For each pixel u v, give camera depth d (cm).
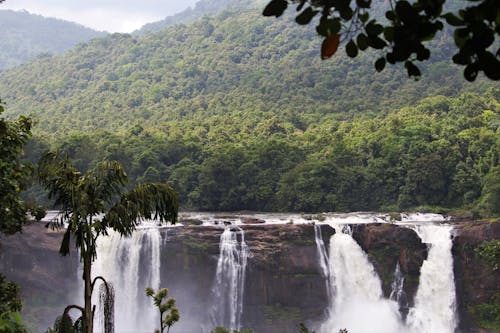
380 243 5509
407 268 5438
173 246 5341
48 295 5069
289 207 7531
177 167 8362
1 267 4906
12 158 1838
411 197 7206
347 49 464
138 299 5259
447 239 5409
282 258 5350
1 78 17225
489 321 5109
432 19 435
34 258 5081
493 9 413
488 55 425
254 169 7844
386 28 453
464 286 5319
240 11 19325
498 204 6356
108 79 15638
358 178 7544
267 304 5325
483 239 5262
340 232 5569
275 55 15125
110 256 5259
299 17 452
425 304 5381
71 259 5256
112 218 1705
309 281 5372
